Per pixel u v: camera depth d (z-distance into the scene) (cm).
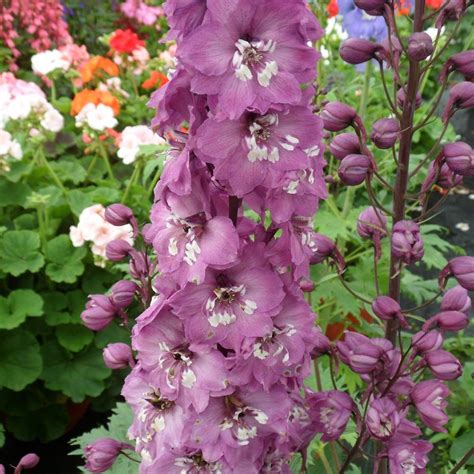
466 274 33
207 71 24
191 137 25
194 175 26
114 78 93
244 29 24
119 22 130
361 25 63
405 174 35
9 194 75
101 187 77
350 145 36
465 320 32
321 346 34
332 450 42
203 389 27
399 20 94
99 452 36
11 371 66
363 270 64
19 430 69
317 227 61
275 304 27
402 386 33
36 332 70
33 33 114
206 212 26
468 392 66
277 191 26
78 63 96
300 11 24
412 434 32
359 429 34
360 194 88
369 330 66
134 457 44
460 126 131
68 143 87
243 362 27
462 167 33
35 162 81
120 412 47
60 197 76
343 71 91
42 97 77
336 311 64
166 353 28
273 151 25
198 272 26
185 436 28
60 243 70
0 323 65
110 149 84
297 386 30
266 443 30
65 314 69
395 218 36
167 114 26
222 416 28
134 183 78
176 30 25
